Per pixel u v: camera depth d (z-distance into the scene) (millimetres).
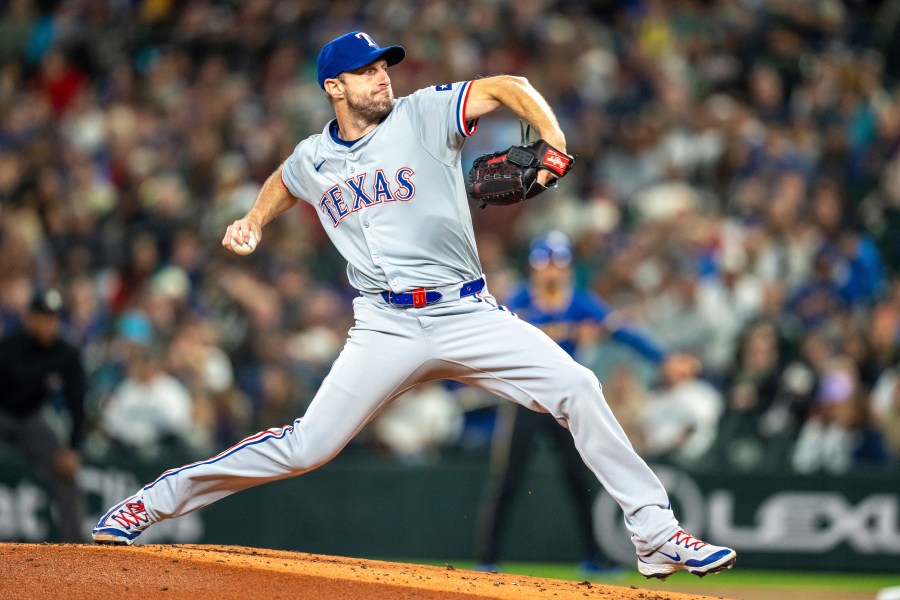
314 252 45438
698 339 38469
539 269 29906
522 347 17078
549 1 55406
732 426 34781
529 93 16344
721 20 54094
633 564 33625
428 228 16906
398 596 16062
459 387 37281
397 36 53312
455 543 34875
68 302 42312
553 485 34594
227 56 56469
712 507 34000
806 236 41562
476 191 16625
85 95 55750
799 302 38969
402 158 16859
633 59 50781
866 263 40875
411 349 17203
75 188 48750
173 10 60344
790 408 35156
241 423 36812
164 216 47125
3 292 42531
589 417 17031
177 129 51781
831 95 49312
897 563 33406
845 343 36344
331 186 17391
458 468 35125
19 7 61312
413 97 17016
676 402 34688
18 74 57375
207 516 35312
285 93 52844
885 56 53812
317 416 17406
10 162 50188
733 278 39625
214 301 41688
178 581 16250
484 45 52469
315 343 39312
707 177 46125
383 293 17312
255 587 16156
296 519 35250
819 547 33688
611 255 43000
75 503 30359
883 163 46250
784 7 54375
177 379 36656
